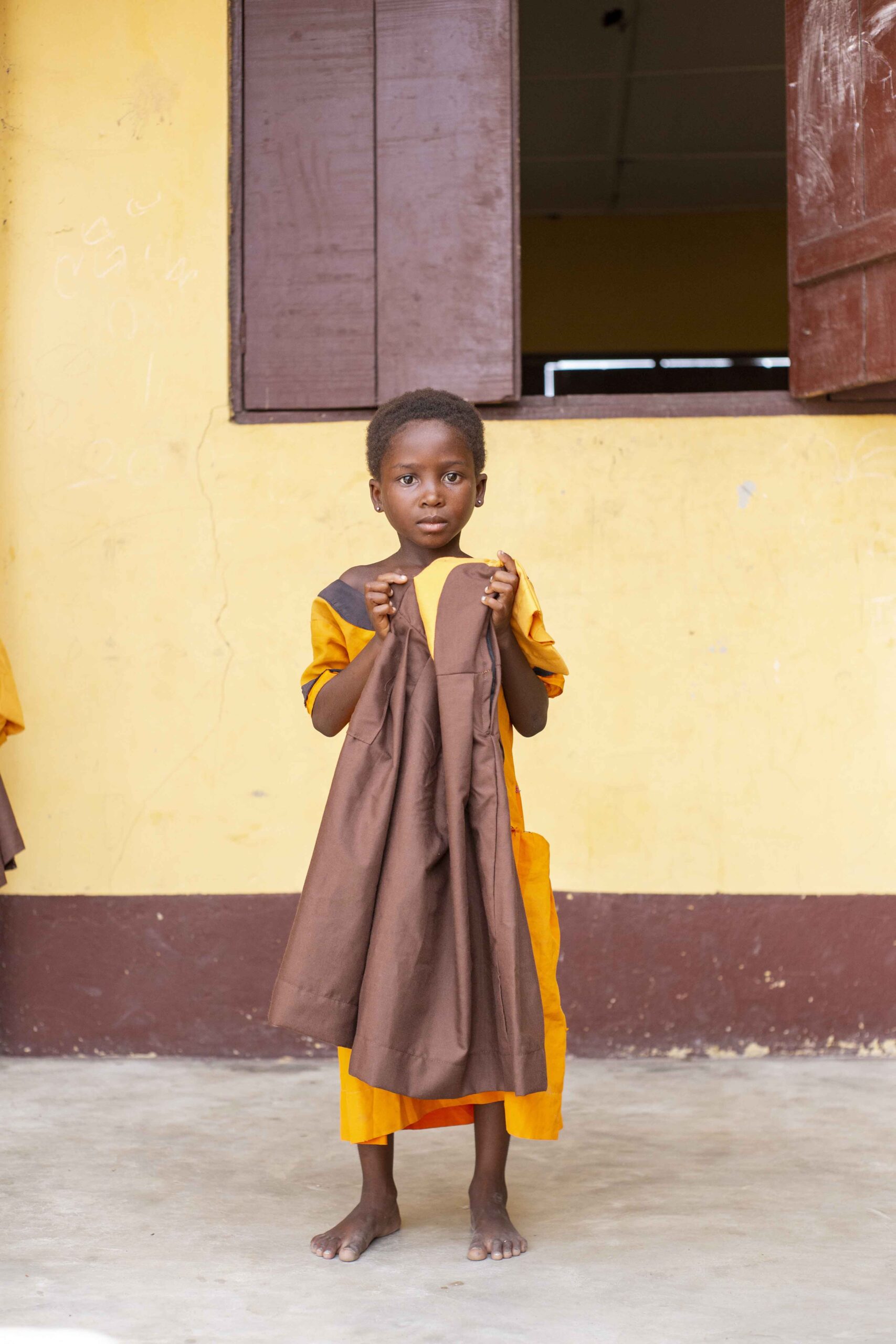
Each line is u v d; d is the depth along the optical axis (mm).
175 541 3645
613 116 7070
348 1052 2152
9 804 3391
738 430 3580
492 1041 2059
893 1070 3381
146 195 3668
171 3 3662
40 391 3678
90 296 3672
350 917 2053
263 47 3646
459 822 2051
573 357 8461
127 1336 1816
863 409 3551
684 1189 2465
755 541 3574
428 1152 2738
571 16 6051
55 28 3688
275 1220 2314
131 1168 2615
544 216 8484
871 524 3557
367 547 3621
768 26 6129
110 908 3604
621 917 3545
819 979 3520
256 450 3641
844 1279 2014
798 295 3490
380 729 2115
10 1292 1984
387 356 3619
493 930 2025
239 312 3648
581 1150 2721
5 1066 3500
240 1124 2943
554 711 3580
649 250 8445
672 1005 3533
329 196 3635
